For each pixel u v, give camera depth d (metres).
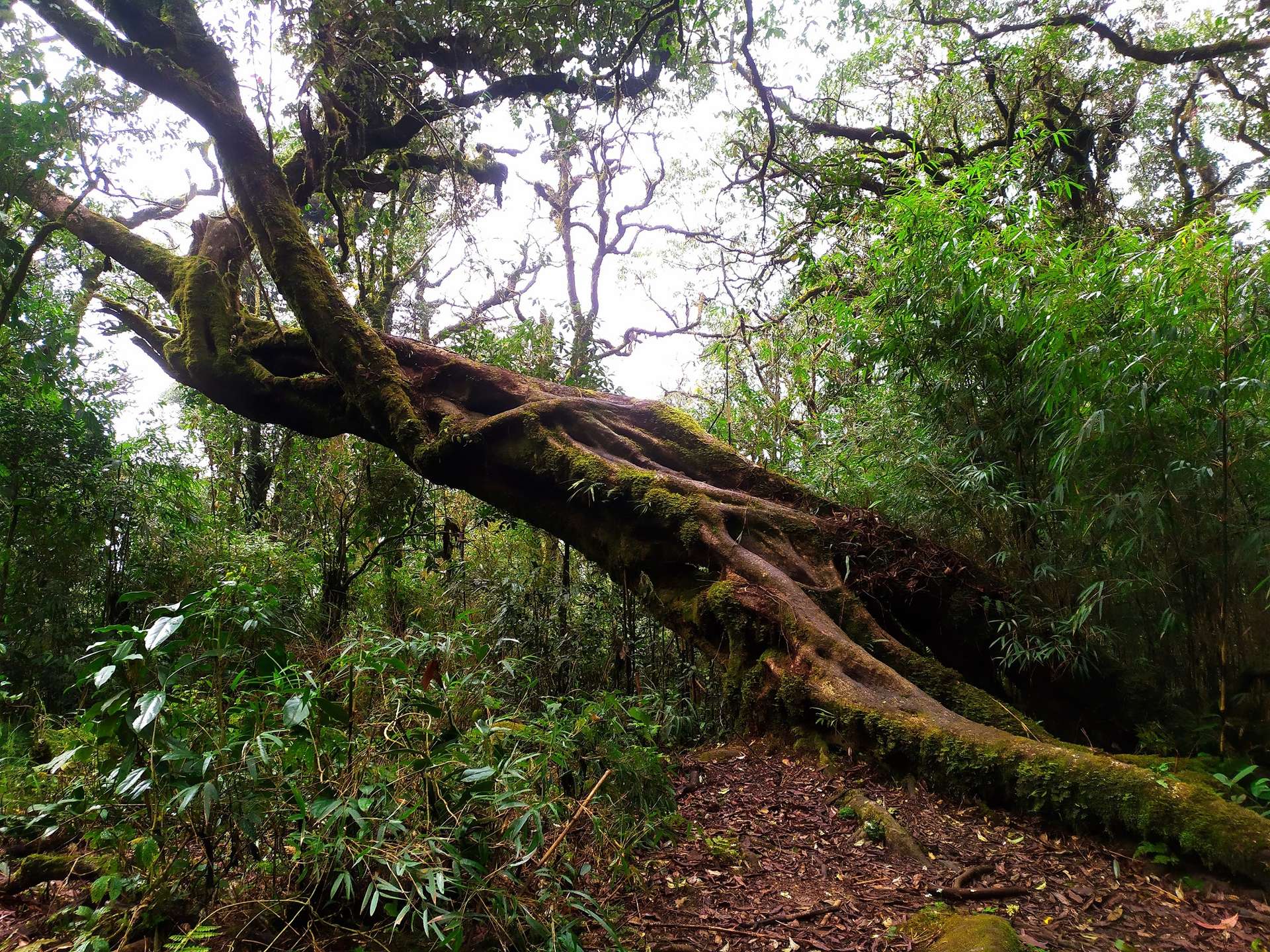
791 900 2.68
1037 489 4.61
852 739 3.91
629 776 3.17
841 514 5.46
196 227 8.91
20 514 7.19
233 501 11.05
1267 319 3.44
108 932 2.31
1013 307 4.46
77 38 6.47
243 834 2.42
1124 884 2.79
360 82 8.43
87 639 7.28
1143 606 4.35
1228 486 3.77
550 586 7.22
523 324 9.34
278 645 2.63
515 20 8.30
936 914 2.51
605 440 6.09
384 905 2.26
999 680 4.78
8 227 7.48
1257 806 3.13
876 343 5.35
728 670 4.71
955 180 5.09
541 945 2.20
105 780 2.41
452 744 2.55
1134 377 3.71
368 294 9.88
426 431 6.38
